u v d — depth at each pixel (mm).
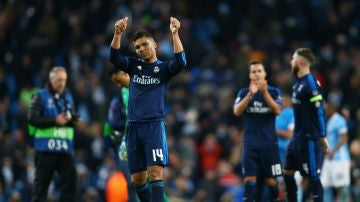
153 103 31000
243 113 38000
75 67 67812
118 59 31234
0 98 64562
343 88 71625
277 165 37406
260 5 79875
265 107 37406
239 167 60594
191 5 79000
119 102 37781
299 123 36844
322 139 36312
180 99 67625
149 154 30703
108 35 71250
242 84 67062
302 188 43438
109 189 50656
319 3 82375
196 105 67562
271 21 79125
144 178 31703
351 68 73438
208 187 57500
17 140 57344
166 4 76875
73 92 63219
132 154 31297
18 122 58906
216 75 71562
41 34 70250
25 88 65375
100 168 57938
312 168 36531
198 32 77562
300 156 36719
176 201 55312
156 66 31188
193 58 72625
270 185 37562
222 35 77812
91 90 64625
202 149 63938
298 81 36938
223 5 79750
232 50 76562
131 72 31531
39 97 38531
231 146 63500
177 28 30719
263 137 37375
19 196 51031
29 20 71062
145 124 30859
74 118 38625
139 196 32000
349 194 51219
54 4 72812
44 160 38250
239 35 78188
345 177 47656
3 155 54406
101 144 59500
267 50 75625
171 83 69438
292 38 78812
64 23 71812
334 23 80812
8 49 68938
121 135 38156
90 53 69000
